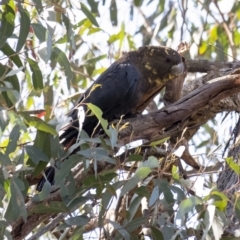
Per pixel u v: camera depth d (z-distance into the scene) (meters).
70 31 7.07
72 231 6.90
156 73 9.22
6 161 5.87
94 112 6.27
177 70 9.05
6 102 6.45
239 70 7.86
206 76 9.07
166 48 9.32
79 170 7.03
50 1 7.11
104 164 6.93
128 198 7.00
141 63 9.27
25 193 6.27
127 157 6.82
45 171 7.29
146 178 6.60
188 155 8.06
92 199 6.25
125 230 6.06
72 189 6.24
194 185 6.01
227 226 6.32
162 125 7.77
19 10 6.60
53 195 6.75
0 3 6.50
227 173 7.19
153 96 9.48
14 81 6.83
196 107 7.79
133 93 8.83
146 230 6.59
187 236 6.03
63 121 6.14
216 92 7.77
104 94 8.59
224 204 5.80
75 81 10.85
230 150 7.62
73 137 7.93
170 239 5.91
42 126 6.06
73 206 6.19
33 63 6.83
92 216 6.18
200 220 5.97
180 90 9.09
